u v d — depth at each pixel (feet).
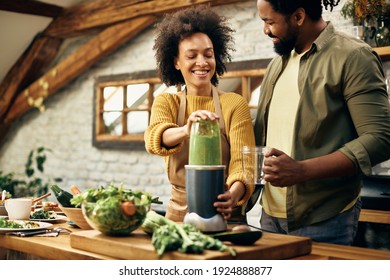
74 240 4.86
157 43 6.63
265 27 6.67
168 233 4.20
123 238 4.69
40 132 22.57
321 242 6.03
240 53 16.10
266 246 4.47
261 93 7.24
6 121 22.94
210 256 4.05
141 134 18.44
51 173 21.98
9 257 5.93
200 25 6.20
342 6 12.81
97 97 20.01
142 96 21.59
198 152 4.85
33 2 19.95
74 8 20.33
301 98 6.36
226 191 5.02
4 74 22.86
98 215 4.66
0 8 19.31
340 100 6.21
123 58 19.58
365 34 11.07
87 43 19.75
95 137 20.02
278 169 5.49
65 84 21.53
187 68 6.08
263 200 6.98
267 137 6.93
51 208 7.79
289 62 6.90
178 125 6.08
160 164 18.19
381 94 5.99
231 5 16.40
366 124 5.87
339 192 6.20
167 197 17.92
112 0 18.80
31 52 21.75
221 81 22.54
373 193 10.03
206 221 4.72
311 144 6.27
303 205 6.30
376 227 10.07
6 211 7.18
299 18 6.38
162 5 17.19
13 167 23.65
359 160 5.67
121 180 19.34
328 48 6.33
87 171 20.61
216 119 4.85
